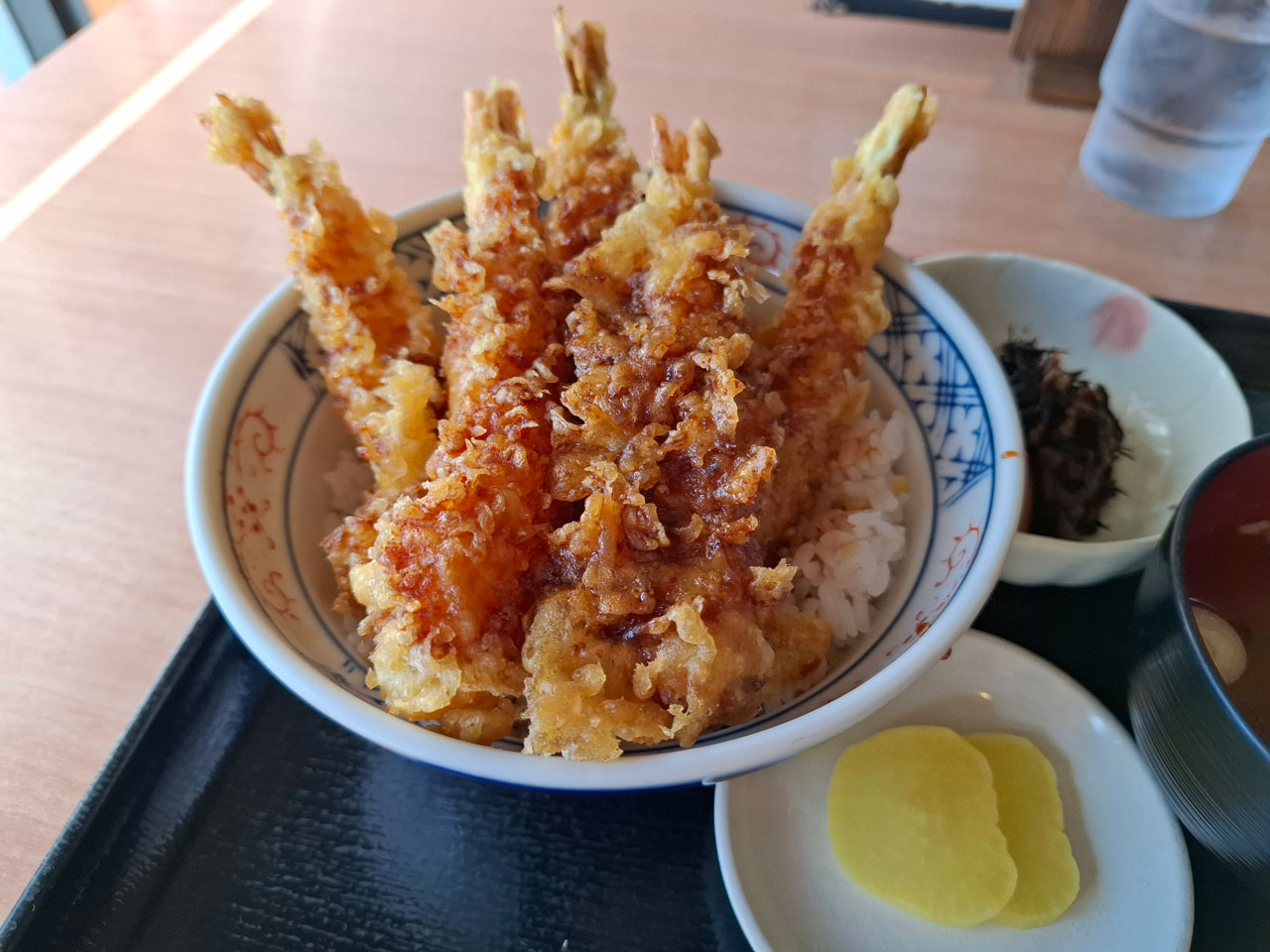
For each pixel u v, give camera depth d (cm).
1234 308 27
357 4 40
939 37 37
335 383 20
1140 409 24
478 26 39
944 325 20
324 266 20
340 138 33
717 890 18
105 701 20
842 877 18
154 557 22
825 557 20
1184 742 17
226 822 18
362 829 18
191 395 25
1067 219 30
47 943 16
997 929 17
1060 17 33
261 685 20
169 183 32
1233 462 18
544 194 22
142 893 17
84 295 28
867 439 21
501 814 18
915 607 18
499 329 18
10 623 21
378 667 16
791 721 14
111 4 53
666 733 15
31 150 33
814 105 34
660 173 21
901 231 30
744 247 19
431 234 20
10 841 18
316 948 17
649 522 17
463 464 17
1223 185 30
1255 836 16
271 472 20
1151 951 17
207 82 36
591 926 17
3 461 24
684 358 18
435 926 17
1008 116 34
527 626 17
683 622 15
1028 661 20
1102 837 18
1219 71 27
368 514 19
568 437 18
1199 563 20
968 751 19
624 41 37
